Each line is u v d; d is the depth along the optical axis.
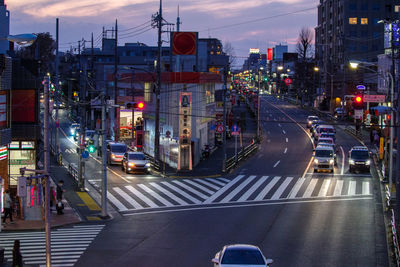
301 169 48.47
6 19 37.59
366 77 84.56
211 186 40.50
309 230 26.64
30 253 22.12
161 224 28.19
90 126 74.94
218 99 73.44
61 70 127.94
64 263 20.52
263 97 155.62
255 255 16.62
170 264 20.28
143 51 118.56
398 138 27.30
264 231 26.36
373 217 30.03
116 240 24.47
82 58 112.56
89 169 47.78
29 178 19.41
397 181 26.55
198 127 52.00
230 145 65.25
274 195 36.84
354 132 73.12
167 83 50.75
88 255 21.73
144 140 60.25
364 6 112.00
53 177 43.00
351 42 112.06
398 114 28.00
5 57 30.69
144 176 44.94
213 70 89.44
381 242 24.33
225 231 26.38
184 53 62.94
